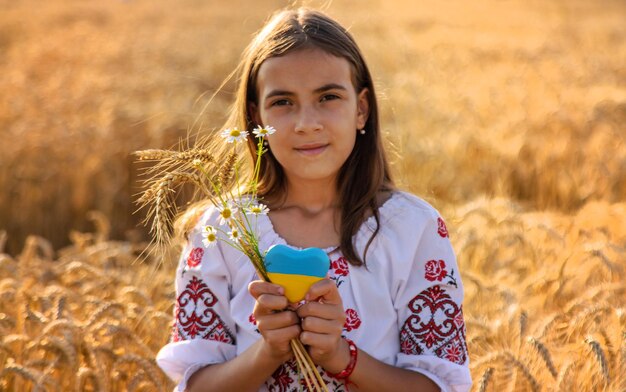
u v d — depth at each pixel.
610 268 4.21
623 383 3.09
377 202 2.42
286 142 2.31
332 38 2.34
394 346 2.38
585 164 8.66
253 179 2.53
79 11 36.06
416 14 35.22
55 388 3.43
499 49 21.05
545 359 3.06
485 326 3.59
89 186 8.23
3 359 3.59
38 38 24.48
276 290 2.13
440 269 2.37
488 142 9.25
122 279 4.47
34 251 5.33
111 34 25.42
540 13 38.88
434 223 2.39
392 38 21.33
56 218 8.22
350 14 29.38
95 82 14.06
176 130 8.90
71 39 23.67
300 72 2.29
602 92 13.05
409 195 2.45
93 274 4.55
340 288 2.35
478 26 30.53
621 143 9.61
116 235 8.09
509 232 4.96
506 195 8.09
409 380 2.26
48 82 14.53
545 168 8.62
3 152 8.66
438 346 2.31
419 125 10.43
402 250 2.36
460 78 15.42
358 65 2.40
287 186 2.49
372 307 2.35
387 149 3.36
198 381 2.35
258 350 2.22
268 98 2.32
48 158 8.77
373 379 2.23
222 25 29.14
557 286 4.31
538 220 5.40
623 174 8.40
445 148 9.23
